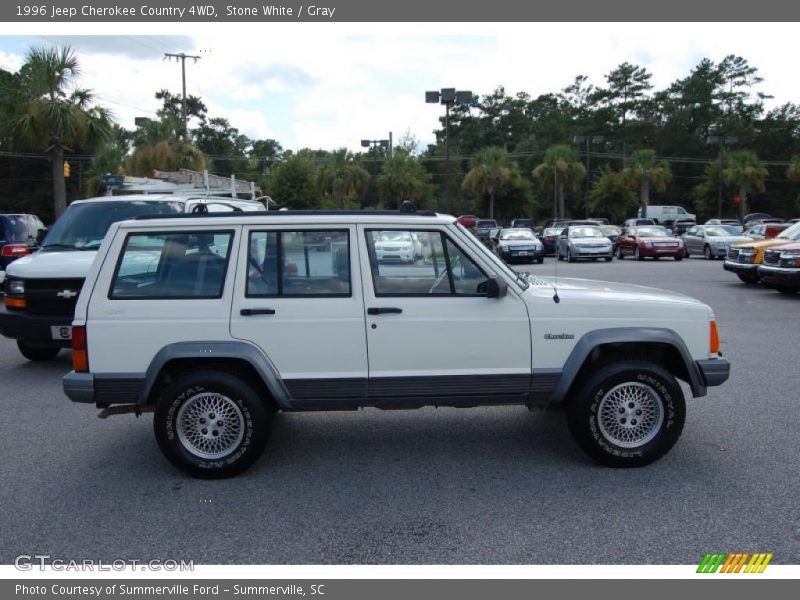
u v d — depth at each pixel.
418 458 5.50
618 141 81.00
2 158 58.72
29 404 7.19
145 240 5.04
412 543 4.09
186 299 4.98
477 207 61.56
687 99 81.19
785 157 75.50
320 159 58.59
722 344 9.98
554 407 5.49
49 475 5.21
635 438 5.18
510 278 5.11
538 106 89.75
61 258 8.59
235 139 78.62
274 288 5.00
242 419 5.00
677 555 3.91
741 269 17.47
